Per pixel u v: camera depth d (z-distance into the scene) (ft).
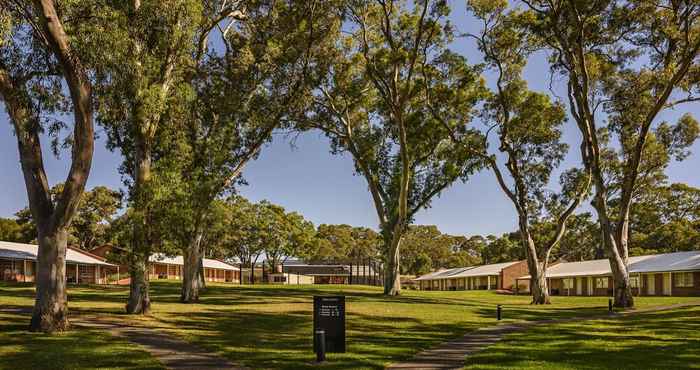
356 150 151.94
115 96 69.41
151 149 84.07
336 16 110.52
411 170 149.79
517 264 254.06
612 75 121.19
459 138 142.82
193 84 97.09
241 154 101.19
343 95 144.15
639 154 116.67
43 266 63.52
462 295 185.98
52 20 57.11
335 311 52.31
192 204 86.02
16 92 61.87
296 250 316.19
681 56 111.86
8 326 66.39
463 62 135.64
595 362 46.98
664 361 47.11
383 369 45.42
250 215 301.43
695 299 136.87
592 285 203.51
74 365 45.88
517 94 136.67
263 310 96.73
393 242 147.84
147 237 79.51
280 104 105.40
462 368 45.19
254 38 104.88
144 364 46.57
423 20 124.57
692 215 255.09
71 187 61.93
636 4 110.11
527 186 138.82
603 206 118.62
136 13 71.41
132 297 84.58
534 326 79.36
